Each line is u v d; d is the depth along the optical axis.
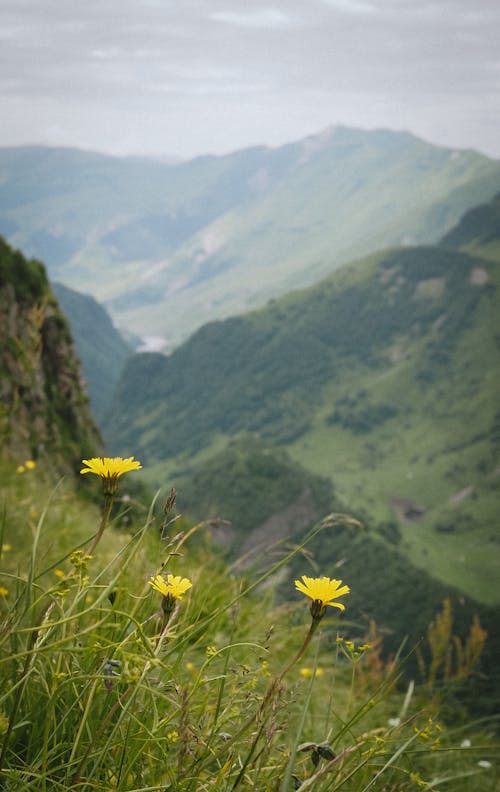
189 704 1.96
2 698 1.65
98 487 14.05
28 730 1.89
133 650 1.83
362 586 146.38
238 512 173.12
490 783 3.74
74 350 24.02
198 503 188.62
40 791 1.64
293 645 4.56
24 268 22.45
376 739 2.10
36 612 2.04
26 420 16.47
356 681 4.14
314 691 3.97
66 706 1.92
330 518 2.28
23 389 15.73
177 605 1.92
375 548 157.75
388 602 137.50
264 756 1.78
